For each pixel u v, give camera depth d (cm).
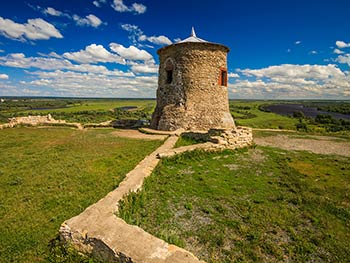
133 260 255
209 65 1401
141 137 1227
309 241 360
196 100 1384
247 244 347
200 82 1387
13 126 1588
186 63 1386
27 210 432
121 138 1190
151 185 550
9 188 525
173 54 1430
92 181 562
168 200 486
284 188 551
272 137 1307
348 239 367
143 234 300
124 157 784
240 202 477
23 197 482
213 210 448
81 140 1127
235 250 335
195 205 466
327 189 550
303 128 2020
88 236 300
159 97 1546
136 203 447
